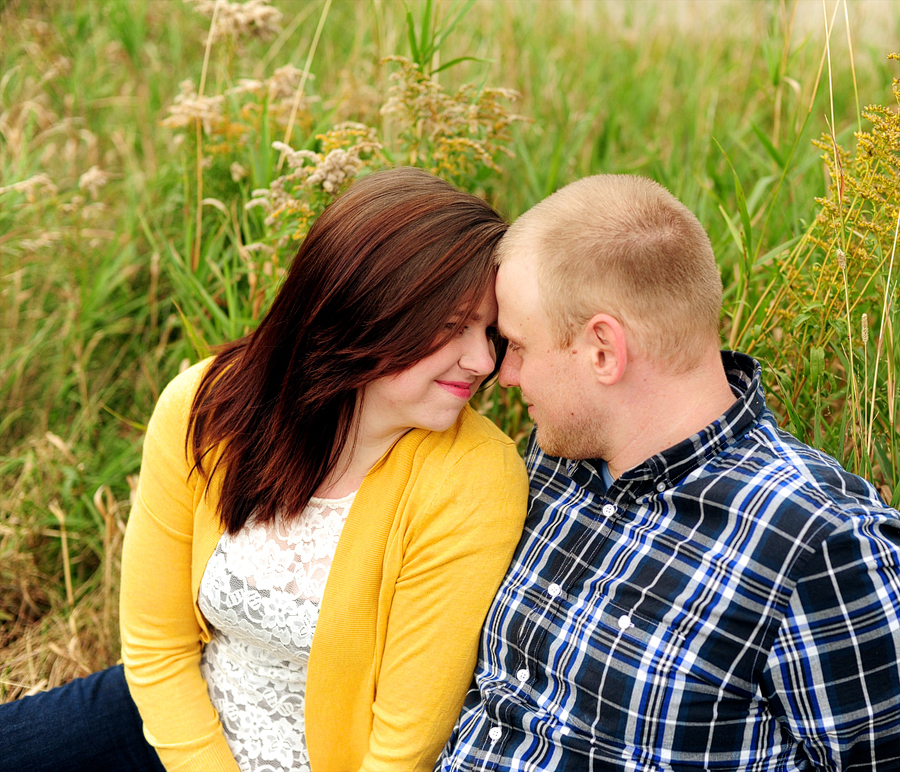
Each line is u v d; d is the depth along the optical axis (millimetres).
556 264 1253
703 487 1231
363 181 1312
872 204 1672
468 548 1350
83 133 3074
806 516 1151
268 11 2439
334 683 1434
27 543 2324
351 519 1395
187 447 1467
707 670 1197
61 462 2447
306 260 1307
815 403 1620
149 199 2807
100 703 1650
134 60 3508
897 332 1594
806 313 1606
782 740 1235
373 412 1374
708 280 1255
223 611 1478
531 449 1558
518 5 3736
